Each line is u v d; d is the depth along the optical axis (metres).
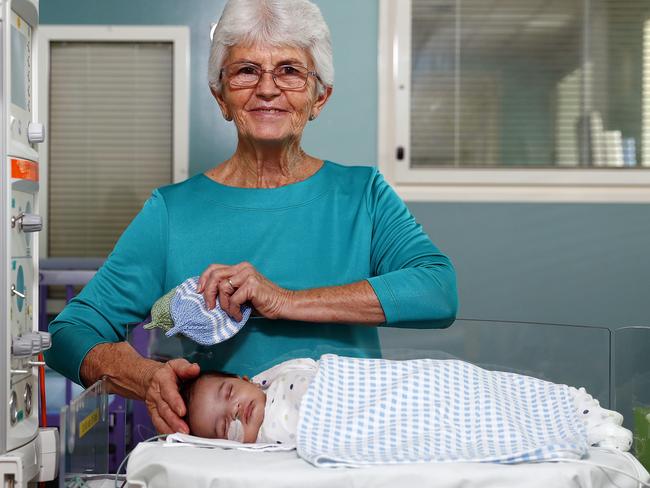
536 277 3.46
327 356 1.18
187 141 3.52
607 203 3.47
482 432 1.07
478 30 3.53
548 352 1.24
